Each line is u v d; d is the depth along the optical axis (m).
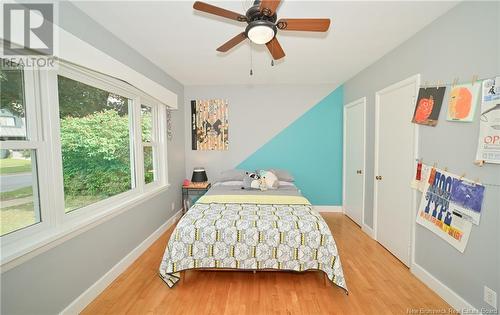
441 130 1.87
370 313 1.70
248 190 3.29
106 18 1.86
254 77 3.61
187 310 1.73
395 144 2.53
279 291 1.94
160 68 3.13
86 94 1.94
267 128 4.12
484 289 1.51
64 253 1.61
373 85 2.98
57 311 1.55
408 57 2.28
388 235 2.67
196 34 2.16
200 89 4.11
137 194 2.63
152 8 1.73
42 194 1.51
